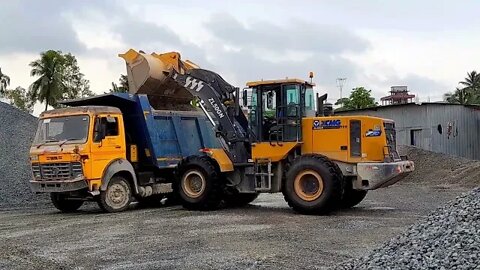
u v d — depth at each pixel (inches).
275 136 554.3
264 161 554.6
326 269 287.4
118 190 578.9
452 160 1034.7
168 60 639.1
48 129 575.5
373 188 520.1
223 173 576.7
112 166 571.2
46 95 2352.4
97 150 558.3
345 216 504.7
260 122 561.3
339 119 533.0
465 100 2428.6
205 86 598.2
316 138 540.4
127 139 624.7
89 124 557.0
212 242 376.2
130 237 402.6
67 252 350.9
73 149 547.5
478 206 298.4
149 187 615.5
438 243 265.1
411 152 1093.8
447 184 892.6
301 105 548.1
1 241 393.7
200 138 700.0
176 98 677.9
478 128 1325.0
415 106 1224.8
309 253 334.6
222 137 586.2
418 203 618.2
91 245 373.4
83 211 590.9
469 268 227.3
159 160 631.8
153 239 391.9
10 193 687.7
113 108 585.6
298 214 523.5
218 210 569.9
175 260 321.1
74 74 2576.3
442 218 303.0
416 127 1223.5
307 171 514.9
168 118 654.5
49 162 558.9
